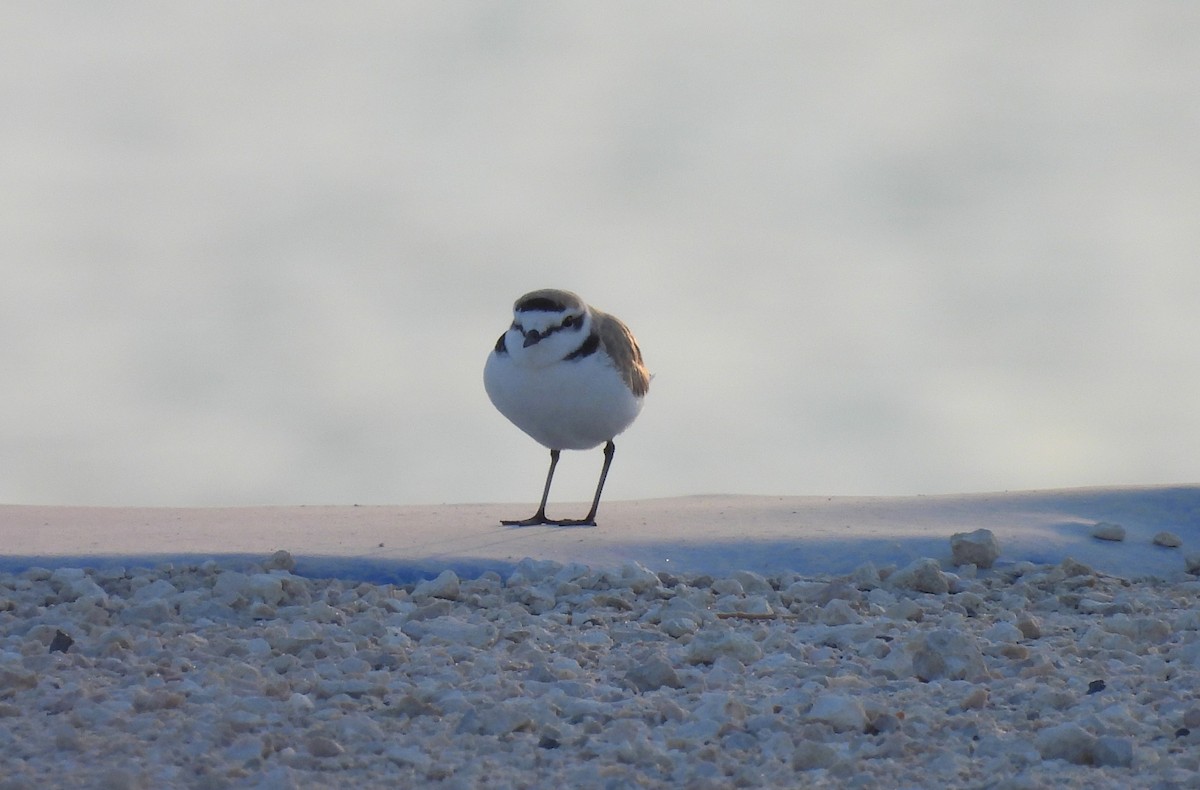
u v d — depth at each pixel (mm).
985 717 8477
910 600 11617
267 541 13633
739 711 8406
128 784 7039
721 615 11438
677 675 9250
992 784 7238
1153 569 13625
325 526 14695
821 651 10164
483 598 11719
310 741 7750
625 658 9906
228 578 11711
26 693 8781
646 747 7707
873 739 8055
